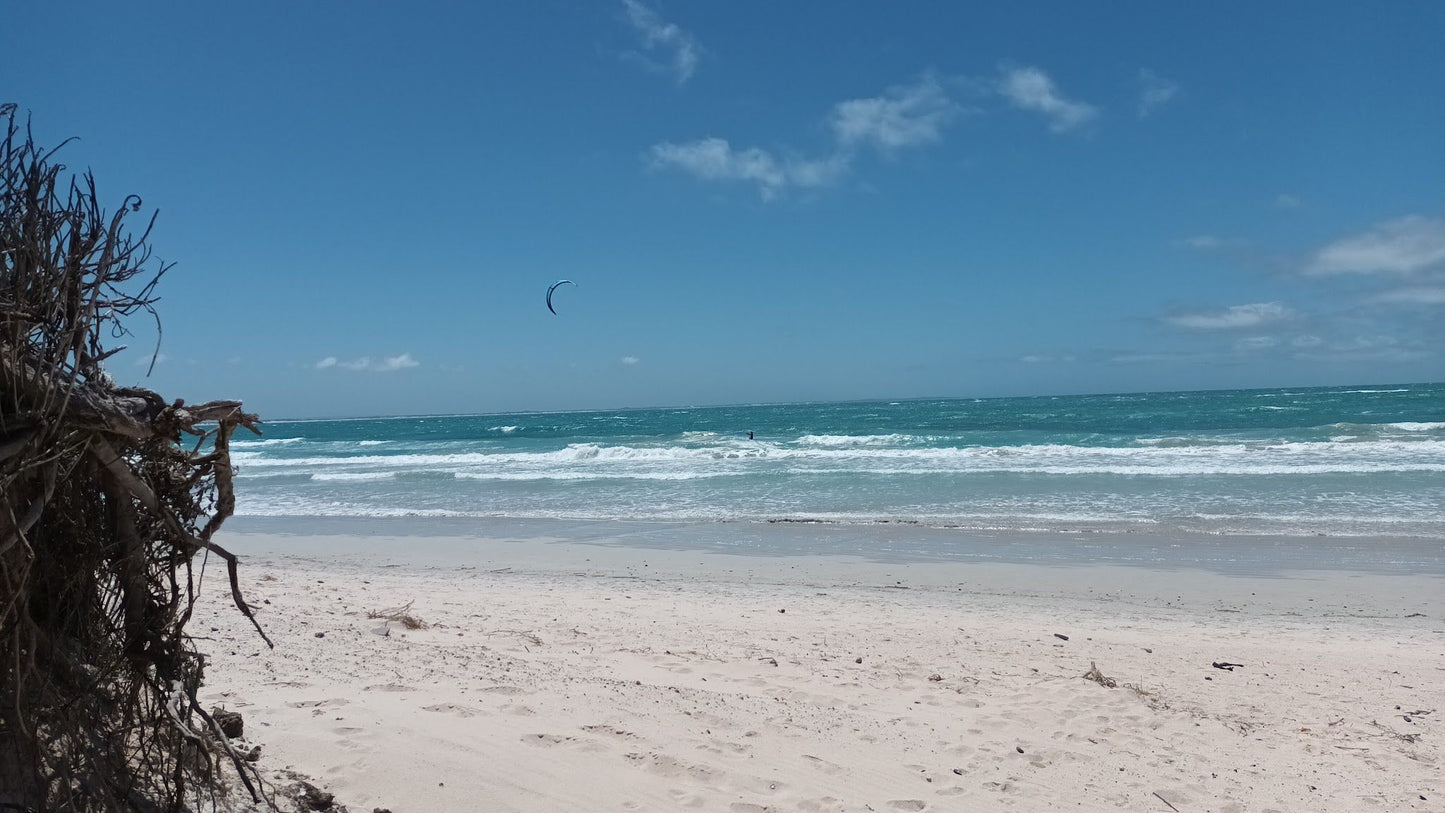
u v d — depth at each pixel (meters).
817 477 22.06
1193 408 63.38
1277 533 13.69
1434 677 6.89
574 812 3.79
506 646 6.80
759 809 4.05
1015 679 6.62
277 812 3.25
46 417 2.36
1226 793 4.76
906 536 14.12
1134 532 14.02
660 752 4.56
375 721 4.49
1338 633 8.38
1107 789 4.73
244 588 8.89
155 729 2.94
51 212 2.47
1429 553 12.05
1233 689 6.57
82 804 2.67
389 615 7.54
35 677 2.67
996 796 4.52
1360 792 4.82
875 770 4.69
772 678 6.34
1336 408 56.28
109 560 2.78
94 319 2.64
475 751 4.25
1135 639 8.02
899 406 99.19
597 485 21.94
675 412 119.00
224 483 3.00
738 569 11.84
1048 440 33.88
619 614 8.57
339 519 17.39
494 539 14.60
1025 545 13.23
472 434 60.84
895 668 6.79
